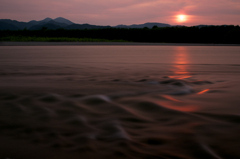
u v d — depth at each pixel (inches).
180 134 35.0
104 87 74.9
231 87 75.4
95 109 48.6
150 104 52.9
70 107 49.9
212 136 34.1
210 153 29.1
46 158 28.0
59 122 40.3
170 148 30.4
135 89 71.8
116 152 29.3
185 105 52.4
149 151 29.6
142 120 41.6
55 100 56.1
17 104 51.8
